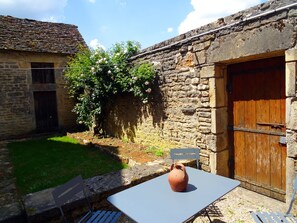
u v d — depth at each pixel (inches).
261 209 143.3
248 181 173.5
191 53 189.3
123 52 278.2
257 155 166.4
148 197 95.4
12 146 330.0
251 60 163.2
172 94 215.2
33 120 402.6
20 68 386.3
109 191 138.6
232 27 154.9
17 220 118.7
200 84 185.0
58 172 209.6
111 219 104.7
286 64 130.0
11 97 382.3
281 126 149.5
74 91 398.3
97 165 222.8
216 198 92.3
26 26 432.5
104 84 295.3
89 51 325.1
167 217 80.4
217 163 179.2
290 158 133.4
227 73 181.8
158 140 241.0
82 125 444.5
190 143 201.3
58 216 122.6
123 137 304.0
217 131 177.2
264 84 157.8
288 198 136.5
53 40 431.2
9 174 212.4
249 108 168.7
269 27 135.3
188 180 104.4
